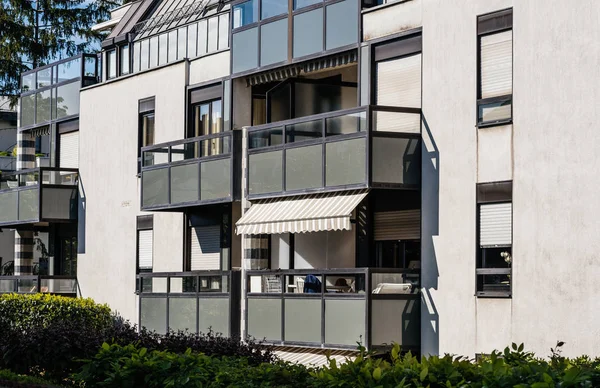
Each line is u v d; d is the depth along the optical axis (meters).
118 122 35.28
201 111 31.52
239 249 29.77
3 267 47.91
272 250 29.23
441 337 23.19
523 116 21.61
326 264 27.45
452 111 23.22
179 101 32.12
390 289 23.70
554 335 20.67
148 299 30.91
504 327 21.70
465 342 22.58
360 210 26.02
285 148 26.25
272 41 28.14
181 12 33.88
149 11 36.25
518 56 21.77
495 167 22.19
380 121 24.14
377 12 25.23
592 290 20.03
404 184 23.91
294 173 25.91
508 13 22.08
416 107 24.28
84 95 37.34
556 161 20.91
